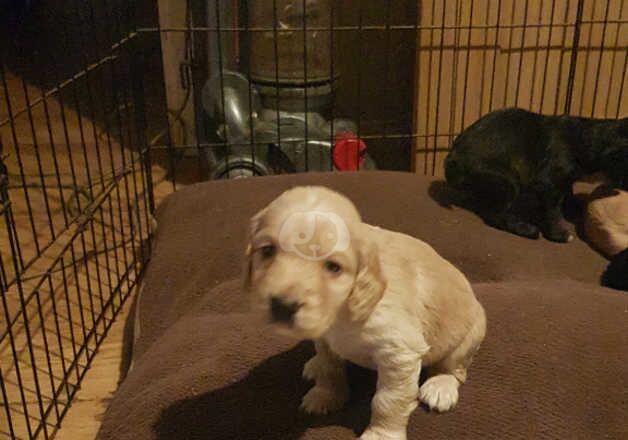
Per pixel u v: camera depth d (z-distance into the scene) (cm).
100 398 144
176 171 258
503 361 112
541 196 169
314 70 225
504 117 173
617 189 169
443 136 219
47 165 259
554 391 108
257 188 180
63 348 159
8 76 322
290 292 79
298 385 112
